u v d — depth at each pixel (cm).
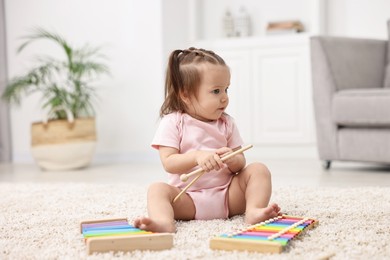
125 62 402
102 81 408
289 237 109
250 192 137
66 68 410
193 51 147
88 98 381
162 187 135
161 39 391
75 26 415
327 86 297
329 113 296
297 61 393
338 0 406
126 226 122
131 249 107
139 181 268
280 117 398
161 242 109
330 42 304
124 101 404
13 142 441
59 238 122
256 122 406
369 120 275
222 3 445
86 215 153
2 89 434
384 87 317
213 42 418
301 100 392
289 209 155
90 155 359
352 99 281
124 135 404
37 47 427
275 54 398
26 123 436
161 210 127
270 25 415
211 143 146
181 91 145
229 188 145
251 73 405
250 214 129
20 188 226
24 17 431
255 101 405
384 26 391
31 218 149
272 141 401
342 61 304
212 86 141
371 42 321
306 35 389
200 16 448
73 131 349
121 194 198
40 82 406
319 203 165
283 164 341
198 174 135
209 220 142
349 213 145
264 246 104
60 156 345
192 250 106
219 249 107
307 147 393
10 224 141
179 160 137
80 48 413
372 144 279
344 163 335
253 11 436
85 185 231
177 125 145
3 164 412
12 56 436
